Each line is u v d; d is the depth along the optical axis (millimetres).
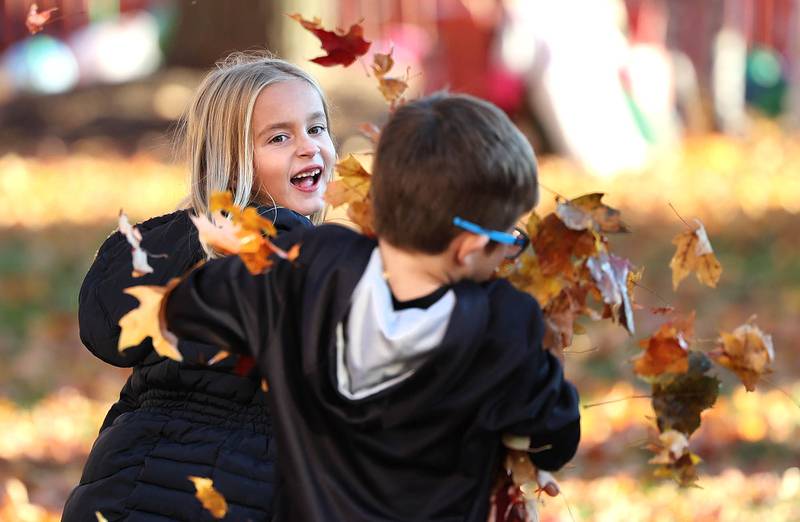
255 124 8117
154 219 8141
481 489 6469
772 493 13477
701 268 7258
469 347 6250
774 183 34594
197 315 6629
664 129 37938
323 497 6359
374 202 6422
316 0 43250
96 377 18516
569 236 6867
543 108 35750
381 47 42938
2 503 12977
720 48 41656
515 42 35531
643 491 13508
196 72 44562
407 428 6332
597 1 36125
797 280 24094
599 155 35469
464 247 6328
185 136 9305
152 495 7422
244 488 7297
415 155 6254
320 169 8305
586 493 13492
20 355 19500
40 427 16188
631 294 7230
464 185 6215
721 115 41688
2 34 47750
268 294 6543
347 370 6344
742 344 7086
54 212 32094
